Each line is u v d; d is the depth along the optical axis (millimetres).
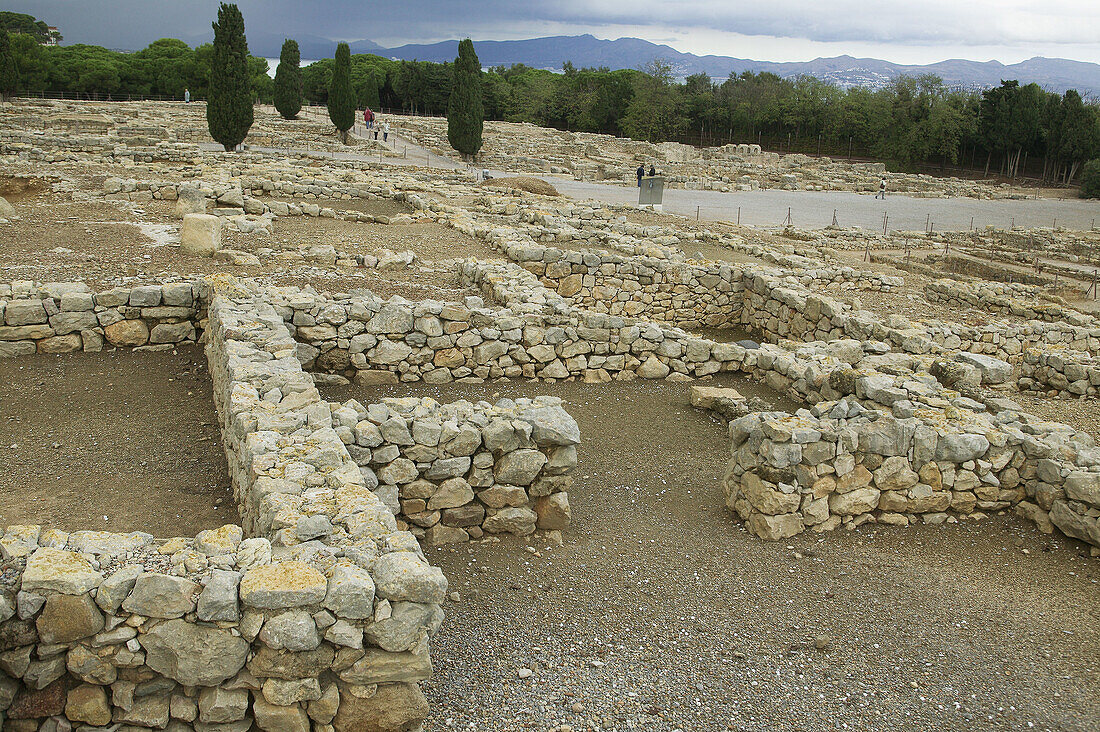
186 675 4516
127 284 12125
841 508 8148
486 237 20969
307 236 19578
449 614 6496
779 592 7125
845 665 6168
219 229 16328
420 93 84250
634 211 32344
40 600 4414
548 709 5461
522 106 85312
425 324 11859
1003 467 8516
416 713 4828
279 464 6039
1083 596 7242
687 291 19203
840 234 33969
